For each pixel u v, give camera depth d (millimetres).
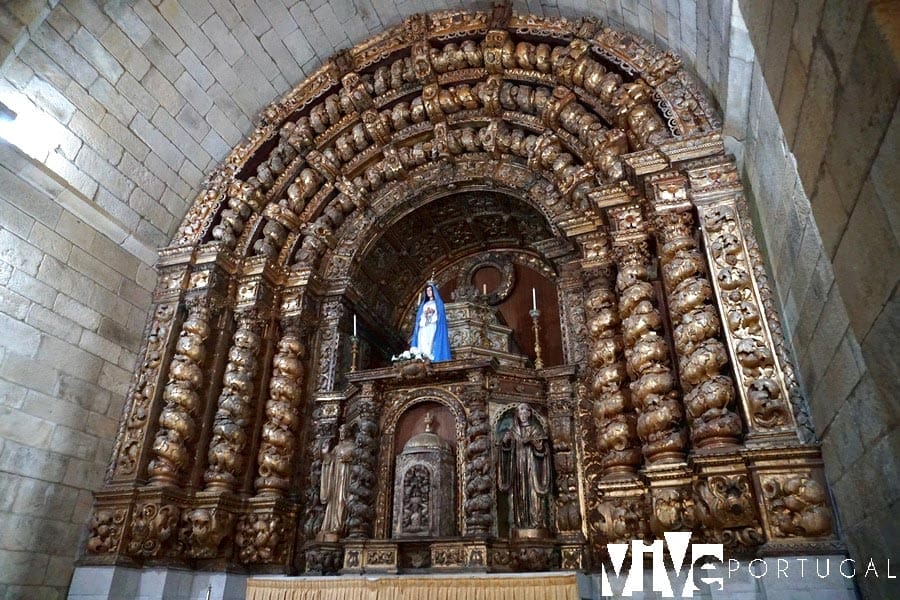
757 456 5098
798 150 3416
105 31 8039
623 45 8430
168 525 7309
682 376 6039
